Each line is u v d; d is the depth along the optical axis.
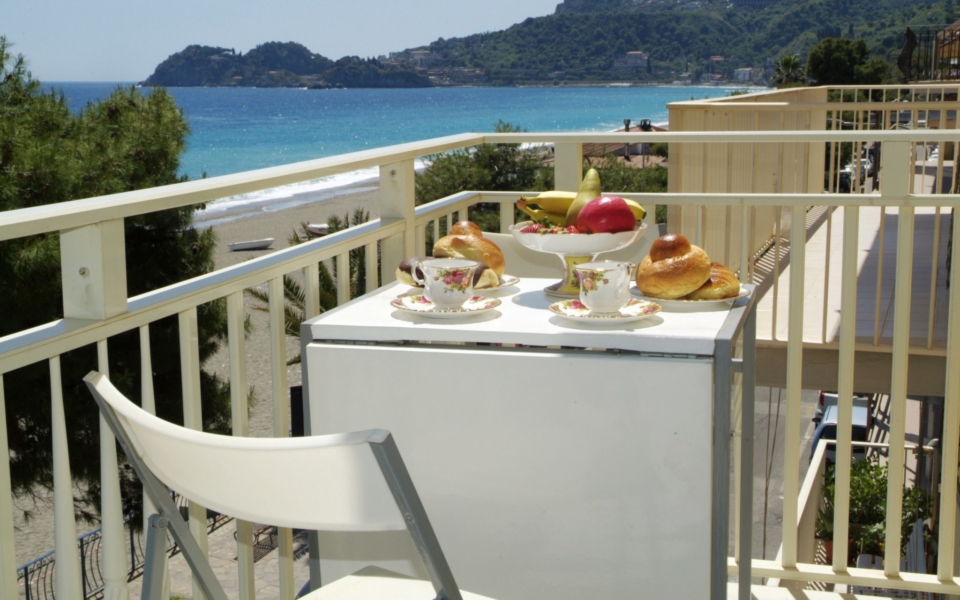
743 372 1.96
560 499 1.57
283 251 1.93
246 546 1.86
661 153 26.70
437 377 1.59
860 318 4.65
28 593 9.66
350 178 49.53
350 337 1.64
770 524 9.28
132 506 9.41
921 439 7.15
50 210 1.24
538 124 86.50
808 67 52.09
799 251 2.32
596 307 1.59
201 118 85.81
